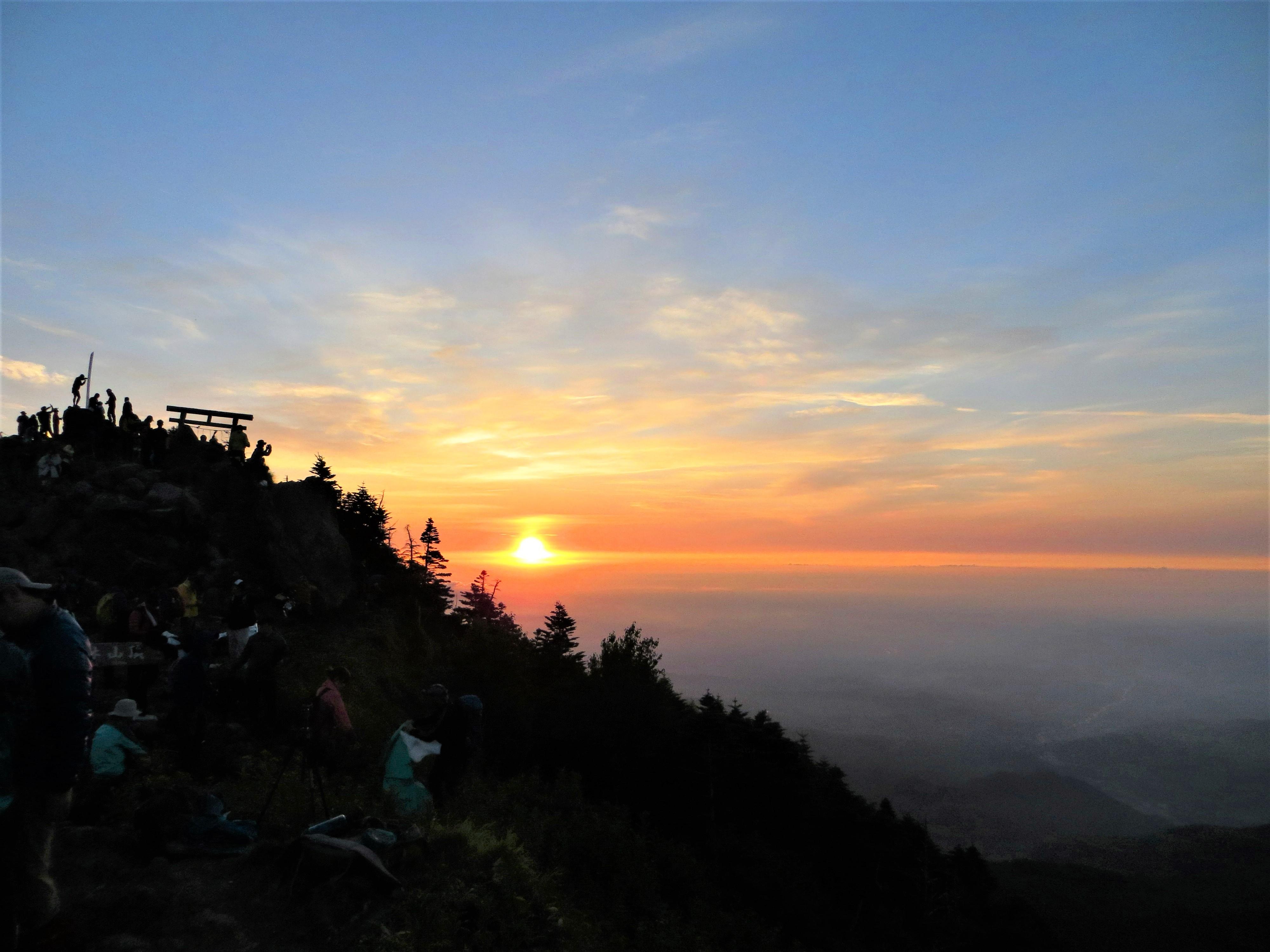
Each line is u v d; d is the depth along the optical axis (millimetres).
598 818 15312
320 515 23328
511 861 8336
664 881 16906
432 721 10617
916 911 33906
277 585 20094
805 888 25453
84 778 7508
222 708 12531
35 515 18266
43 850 4246
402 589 26156
